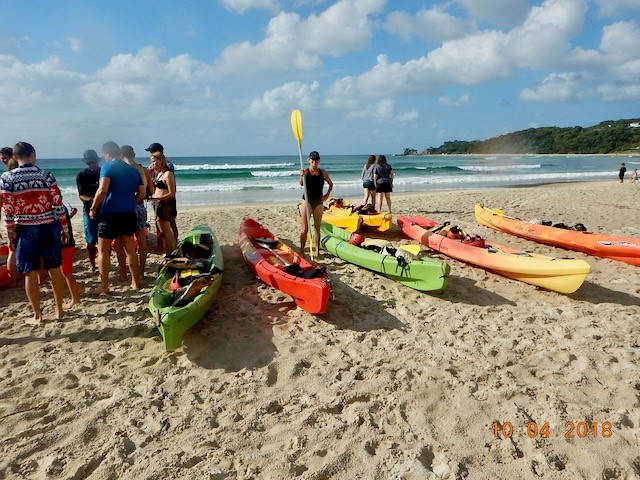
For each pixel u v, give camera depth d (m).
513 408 3.32
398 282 6.16
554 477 2.68
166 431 3.13
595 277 6.46
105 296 5.48
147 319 4.87
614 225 10.38
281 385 3.70
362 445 2.96
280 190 22.25
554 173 39.12
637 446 2.93
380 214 9.00
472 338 4.48
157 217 6.54
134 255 5.58
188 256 6.31
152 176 6.61
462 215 12.02
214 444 3.00
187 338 4.46
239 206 15.16
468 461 2.82
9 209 4.25
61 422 3.21
